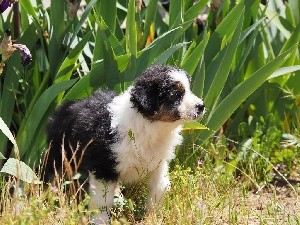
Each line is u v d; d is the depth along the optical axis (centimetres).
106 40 243
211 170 245
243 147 261
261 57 274
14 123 253
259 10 283
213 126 250
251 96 269
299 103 274
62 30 251
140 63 243
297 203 241
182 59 253
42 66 256
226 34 258
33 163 243
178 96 220
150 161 224
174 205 223
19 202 210
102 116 225
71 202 214
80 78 250
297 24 281
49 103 238
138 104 219
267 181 248
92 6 249
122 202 227
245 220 227
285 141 267
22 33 258
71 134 229
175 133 227
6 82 247
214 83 251
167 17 287
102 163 222
